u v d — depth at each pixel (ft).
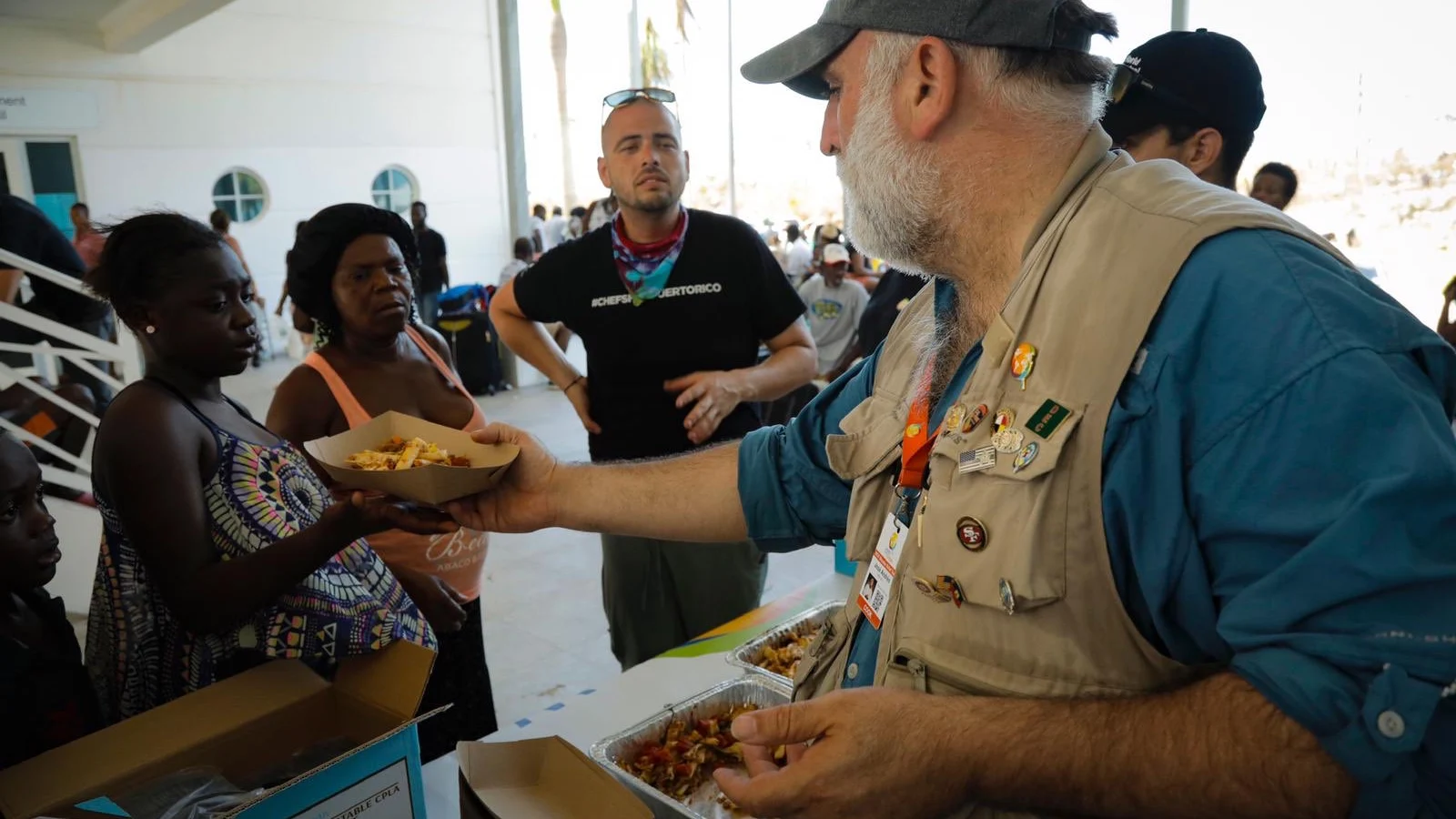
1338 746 1.71
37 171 28.07
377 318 5.41
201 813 2.52
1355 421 1.77
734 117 33.24
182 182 30.30
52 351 10.91
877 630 2.81
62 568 10.50
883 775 2.16
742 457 3.78
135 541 3.42
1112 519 2.08
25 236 11.55
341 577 3.97
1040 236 2.45
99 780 2.64
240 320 3.74
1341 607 1.77
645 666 5.36
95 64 28.35
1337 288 1.91
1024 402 2.24
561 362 7.58
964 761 2.13
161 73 29.43
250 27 30.73
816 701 2.25
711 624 7.18
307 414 5.36
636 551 7.06
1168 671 2.15
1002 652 2.26
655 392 7.04
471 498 3.98
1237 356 1.94
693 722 4.70
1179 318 2.02
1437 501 1.69
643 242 6.95
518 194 26.94
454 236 36.35
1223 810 1.88
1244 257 2.01
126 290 3.57
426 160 35.22
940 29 2.44
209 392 3.89
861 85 2.66
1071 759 2.04
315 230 5.30
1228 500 1.92
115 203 29.22
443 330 24.44
